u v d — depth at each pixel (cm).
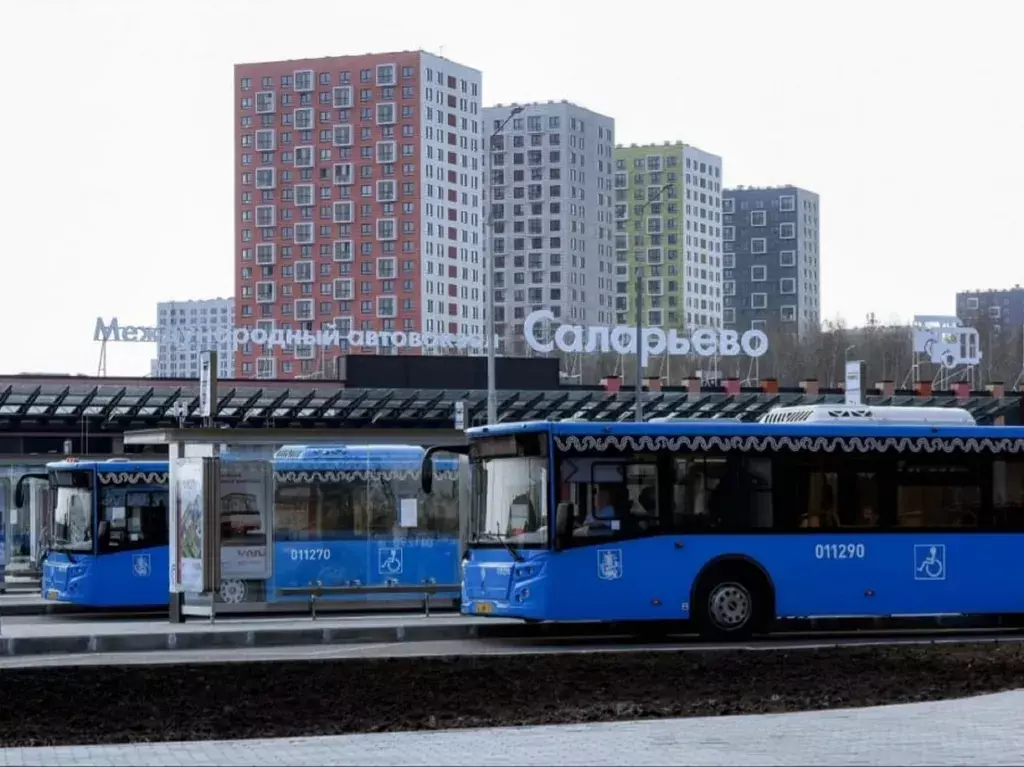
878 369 16800
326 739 1391
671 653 2175
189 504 2872
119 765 1230
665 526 2477
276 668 2047
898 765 1179
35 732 1620
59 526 3556
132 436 3078
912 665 2111
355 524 3062
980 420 7912
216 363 3706
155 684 1936
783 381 17725
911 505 2584
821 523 2544
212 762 1242
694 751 1269
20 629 2930
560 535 2423
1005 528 2625
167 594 3497
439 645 2533
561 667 2075
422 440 3167
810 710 1658
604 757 1239
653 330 9050
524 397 6600
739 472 2519
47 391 6369
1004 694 1697
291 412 6397
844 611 2541
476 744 1337
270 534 2997
